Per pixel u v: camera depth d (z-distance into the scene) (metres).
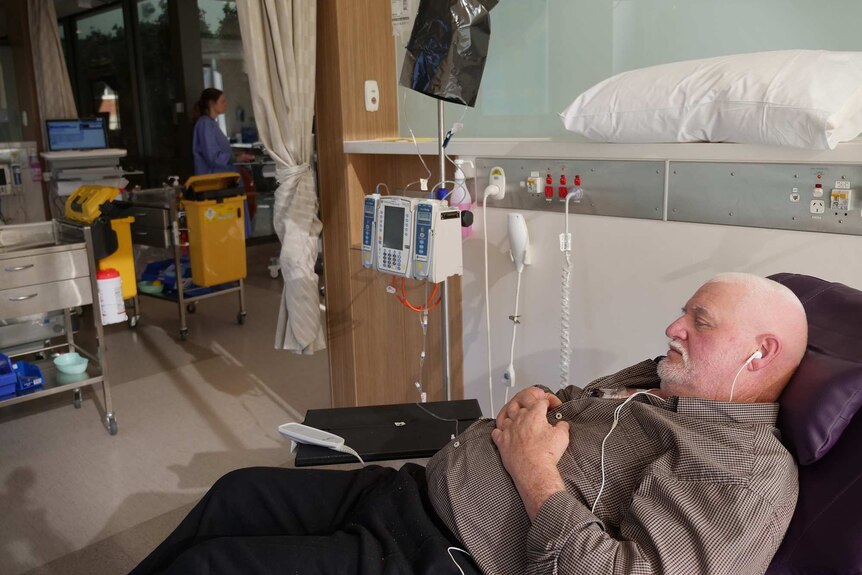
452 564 1.33
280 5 2.49
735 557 1.14
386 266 2.19
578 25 2.24
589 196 2.04
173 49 6.49
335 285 2.96
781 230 1.69
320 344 2.89
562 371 2.15
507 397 2.44
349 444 1.83
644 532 1.21
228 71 6.77
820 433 1.22
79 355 3.26
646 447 1.38
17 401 2.84
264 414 3.28
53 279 2.93
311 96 2.65
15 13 5.77
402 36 2.74
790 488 1.22
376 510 1.48
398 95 2.83
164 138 6.97
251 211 6.79
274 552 1.33
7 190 5.71
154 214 4.40
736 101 1.60
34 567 2.18
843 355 1.31
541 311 2.26
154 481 2.69
